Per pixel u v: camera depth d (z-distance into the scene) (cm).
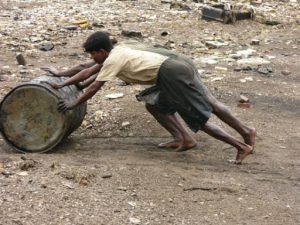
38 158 683
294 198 648
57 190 612
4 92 871
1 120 704
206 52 1128
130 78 682
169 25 1340
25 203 589
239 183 667
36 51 1098
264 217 611
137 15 1438
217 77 980
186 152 735
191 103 679
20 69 985
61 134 702
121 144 750
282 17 1522
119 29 1275
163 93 687
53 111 697
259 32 1334
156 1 1634
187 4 1596
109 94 880
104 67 676
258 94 926
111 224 575
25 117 701
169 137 771
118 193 622
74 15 1401
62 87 701
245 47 1178
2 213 572
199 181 662
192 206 618
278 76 1013
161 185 646
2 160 669
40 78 714
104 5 1552
